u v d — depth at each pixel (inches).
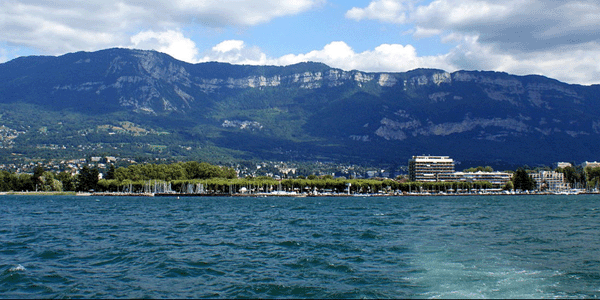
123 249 3577.8
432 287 2362.2
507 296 2201.0
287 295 2290.8
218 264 2994.6
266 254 3348.9
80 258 3216.0
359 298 2215.8
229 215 7249.0
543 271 2689.5
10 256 3304.6
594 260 3024.1
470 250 3415.4
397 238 4126.5
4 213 7603.4
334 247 3631.9
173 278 2635.3
